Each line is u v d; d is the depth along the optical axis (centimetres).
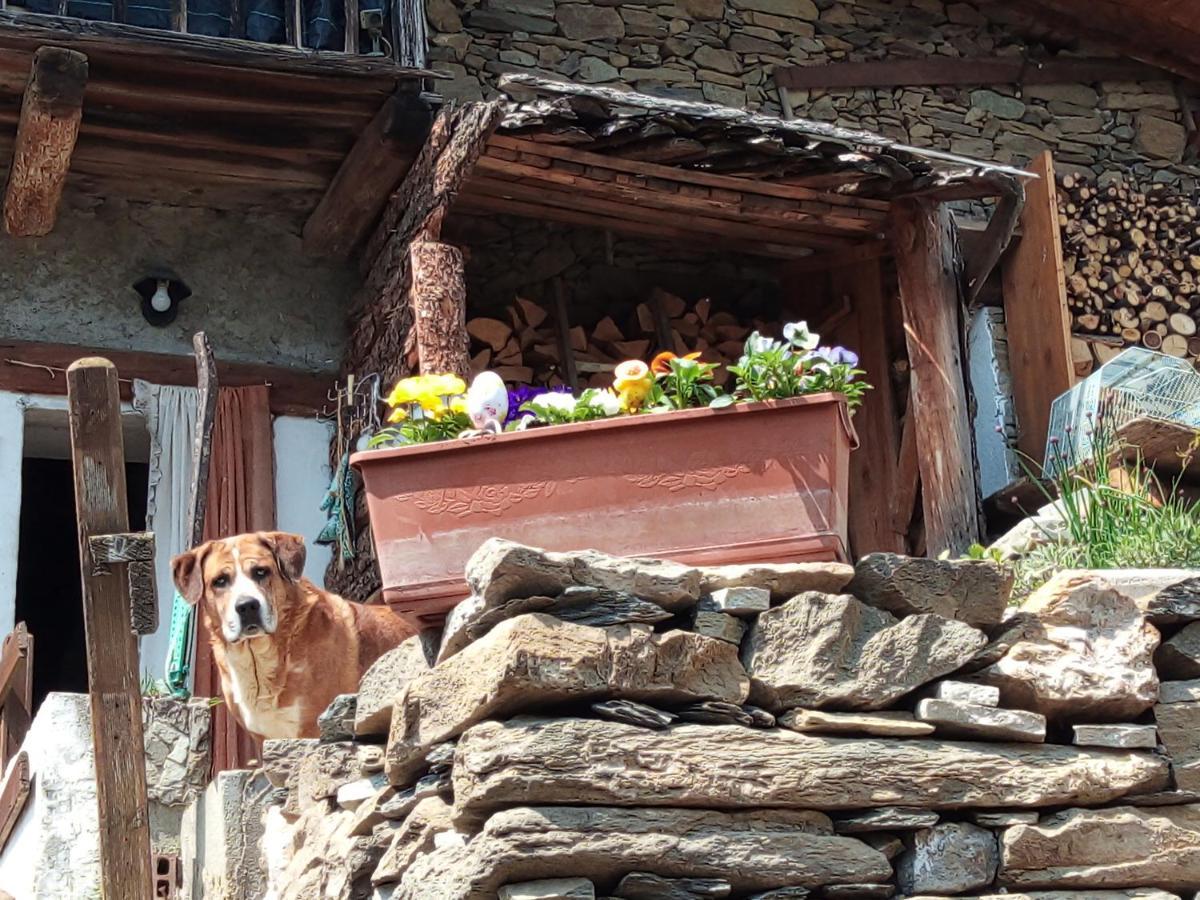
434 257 718
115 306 826
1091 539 504
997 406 885
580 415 382
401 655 373
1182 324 939
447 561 358
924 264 769
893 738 320
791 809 311
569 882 295
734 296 938
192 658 741
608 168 736
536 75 898
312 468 833
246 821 470
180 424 807
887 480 834
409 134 751
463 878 296
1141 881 321
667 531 354
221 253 852
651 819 301
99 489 388
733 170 735
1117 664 334
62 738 515
